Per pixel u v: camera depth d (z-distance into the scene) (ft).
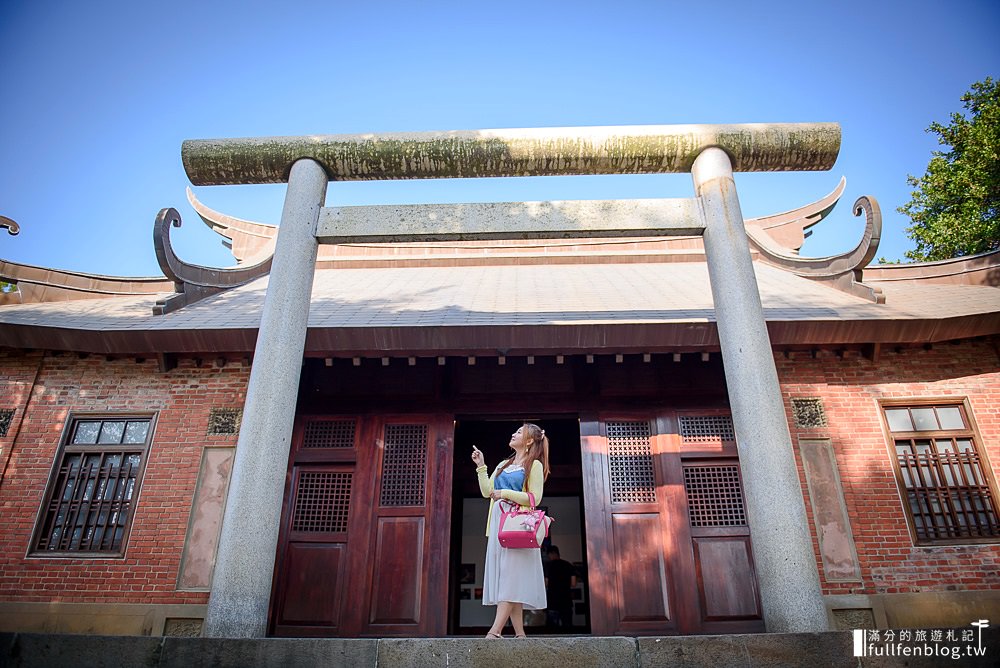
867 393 24.63
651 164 19.97
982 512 22.86
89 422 25.26
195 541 22.89
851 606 21.36
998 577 21.77
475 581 35.04
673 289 28.66
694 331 21.99
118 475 24.29
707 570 22.50
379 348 22.27
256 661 12.98
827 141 19.67
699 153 19.83
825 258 28.76
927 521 22.93
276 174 20.53
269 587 15.35
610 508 23.41
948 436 23.97
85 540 23.38
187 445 24.41
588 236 19.30
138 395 25.36
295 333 17.75
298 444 24.72
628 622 21.75
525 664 12.82
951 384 24.64
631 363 25.40
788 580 14.58
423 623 21.86
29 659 13.26
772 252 33.94
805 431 24.03
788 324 22.66
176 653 13.12
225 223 40.93
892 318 22.49
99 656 13.21
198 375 25.59
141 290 30.55
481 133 19.90
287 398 16.98
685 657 12.92
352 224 19.21
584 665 12.83
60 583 22.43
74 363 26.03
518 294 28.22
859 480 23.25
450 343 22.12
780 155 19.83
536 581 14.21
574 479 35.88
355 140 20.07
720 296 18.01
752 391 16.51
